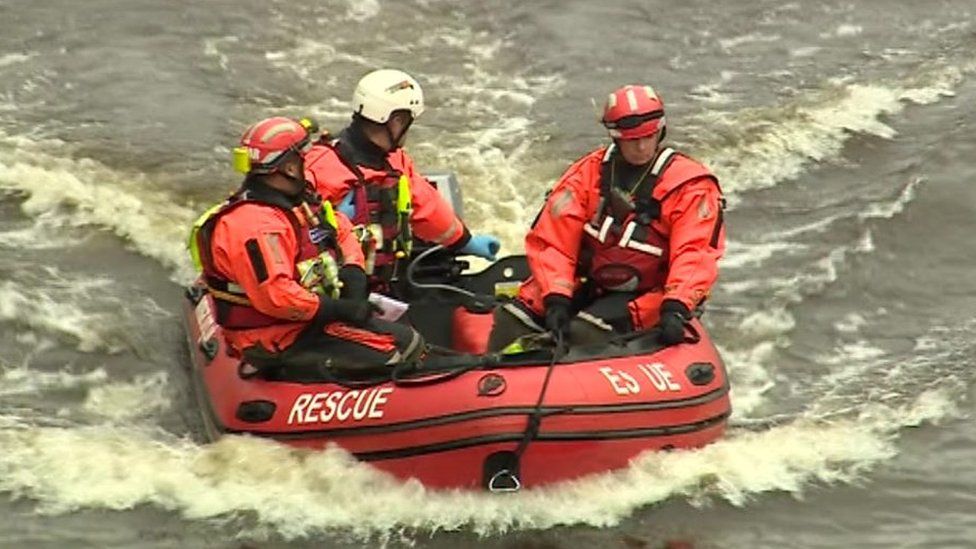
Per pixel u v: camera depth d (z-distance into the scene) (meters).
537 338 28.06
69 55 46.66
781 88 45.72
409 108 29.39
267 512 26.44
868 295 35.38
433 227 30.91
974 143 42.06
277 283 26.69
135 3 50.47
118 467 28.00
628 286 28.75
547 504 26.53
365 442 26.52
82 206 38.28
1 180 39.19
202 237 27.30
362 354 27.41
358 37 48.97
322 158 29.45
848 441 29.48
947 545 26.28
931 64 47.53
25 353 32.59
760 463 28.38
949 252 37.06
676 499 26.92
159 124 42.69
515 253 36.28
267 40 48.38
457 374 26.38
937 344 33.44
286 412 27.22
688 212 28.05
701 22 50.28
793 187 40.09
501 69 46.88
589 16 50.47
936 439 29.64
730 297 35.25
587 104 44.47
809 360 32.88
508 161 40.94
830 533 26.53
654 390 26.92
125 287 35.38
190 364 32.41
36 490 27.28
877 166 41.12
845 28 50.19
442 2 51.59
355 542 25.75
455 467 26.09
